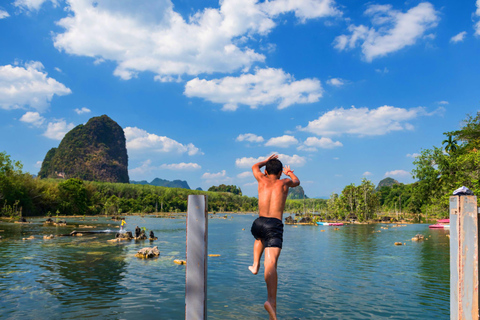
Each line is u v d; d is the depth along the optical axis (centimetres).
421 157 5188
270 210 403
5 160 7138
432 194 5166
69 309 805
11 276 1215
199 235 299
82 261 1577
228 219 9038
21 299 898
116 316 752
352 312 817
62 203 8869
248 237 3256
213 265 1545
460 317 362
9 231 3422
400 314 802
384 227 5291
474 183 3659
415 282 1184
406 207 11475
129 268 1393
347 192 8256
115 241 2547
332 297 968
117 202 10938
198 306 290
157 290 1009
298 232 4106
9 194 7069
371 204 8175
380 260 1741
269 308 338
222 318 760
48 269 1362
